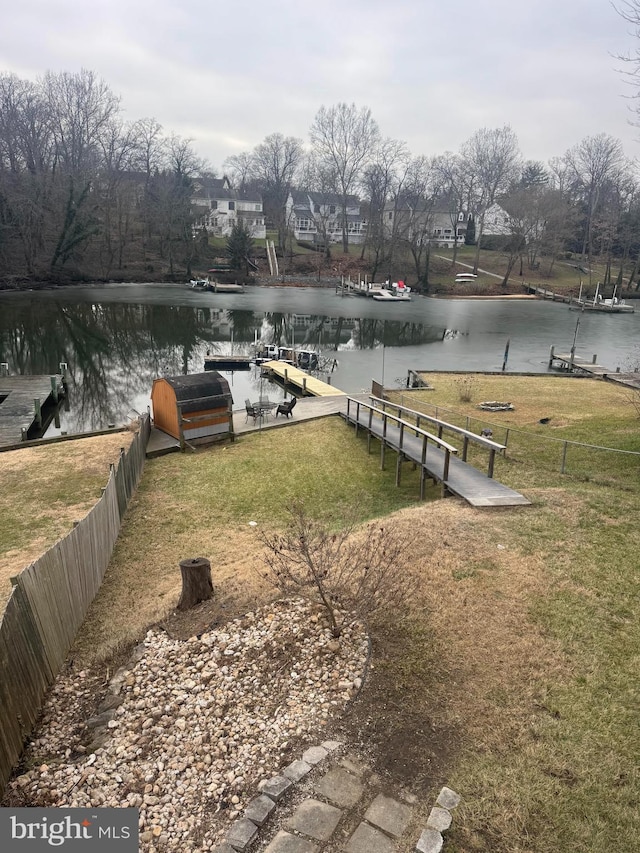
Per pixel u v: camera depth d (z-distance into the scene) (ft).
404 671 18.21
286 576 23.25
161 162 256.93
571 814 13.26
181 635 21.62
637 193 246.88
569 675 17.94
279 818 13.26
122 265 223.51
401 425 41.78
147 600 26.25
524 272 250.98
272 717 16.74
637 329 151.43
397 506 37.76
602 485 36.32
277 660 19.25
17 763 15.87
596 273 255.09
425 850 12.25
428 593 22.52
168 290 201.67
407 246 249.55
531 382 79.51
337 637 20.10
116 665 20.72
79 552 24.61
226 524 36.01
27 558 30.55
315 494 41.19
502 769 14.48
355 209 319.06
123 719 17.43
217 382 53.26
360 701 17.06
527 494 33.17
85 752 16.29
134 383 90.63
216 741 16.03
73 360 104.42
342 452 50.14
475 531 28.02
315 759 14.85
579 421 56.39
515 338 135.74
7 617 16.65
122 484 36.35
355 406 63.67
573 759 14.80
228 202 299.38
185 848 12.82
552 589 22.75
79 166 213.25
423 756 14.99
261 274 240.53
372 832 12.84
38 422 63.41
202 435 52.19
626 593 22.53
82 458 46.65
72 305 160.35
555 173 291.38
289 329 142.82
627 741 15.38
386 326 150.41
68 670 20.71
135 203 239.30
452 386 76.23
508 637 19.80
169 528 35.32
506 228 281.13
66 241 200.03
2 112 205.36
